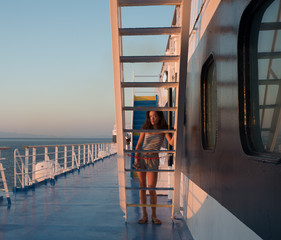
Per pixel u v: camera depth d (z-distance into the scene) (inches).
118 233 160.9
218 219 104.2
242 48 82.0
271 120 68.2
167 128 184.5
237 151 82.7
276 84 65.7
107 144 830.5
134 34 135.9
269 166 60.1
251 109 79.9
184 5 124.6
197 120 149.3
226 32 95.3
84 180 363.3
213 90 127.8
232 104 88.3
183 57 138.7
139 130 162.6
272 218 58.5
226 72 95.3
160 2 125.8
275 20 66.2
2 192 279.7
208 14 124.9
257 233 66.6
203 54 135.3
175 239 151.1
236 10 84.1
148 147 181.9
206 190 124.6
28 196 262.5
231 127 89.1
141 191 187.3
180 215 202.7
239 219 80.0
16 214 199.2
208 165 121.3
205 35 131.1
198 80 147.8
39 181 329.7
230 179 89.5
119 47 136.7
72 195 267.9
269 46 69.4
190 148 169.5
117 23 127.1
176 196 180.2
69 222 181.5
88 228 169.6
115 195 268.2
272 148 67.5
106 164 583.8
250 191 71.6
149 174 184.1
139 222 180.4
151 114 181.2
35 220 184.9
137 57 138.1
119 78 144.1
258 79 75.8
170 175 248.1
